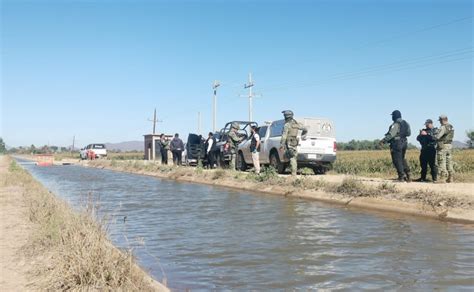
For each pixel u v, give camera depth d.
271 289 5.12
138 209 11.45
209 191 15.95
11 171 24.22
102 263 4.96
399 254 6.55
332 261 6.21
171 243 7.46
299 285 5.23
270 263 6.16
